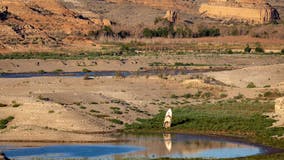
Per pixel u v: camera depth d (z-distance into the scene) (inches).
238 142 6574.8
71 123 7121.1
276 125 7337.6
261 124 7386.8
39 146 6240.2
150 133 7086.6
